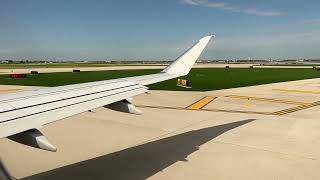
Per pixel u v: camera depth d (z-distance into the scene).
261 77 82.94
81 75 90.31
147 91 11.79
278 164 15.20
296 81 68.62
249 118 26.59
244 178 13.45
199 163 15.23
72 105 9.28
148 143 18.69
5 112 7.89
